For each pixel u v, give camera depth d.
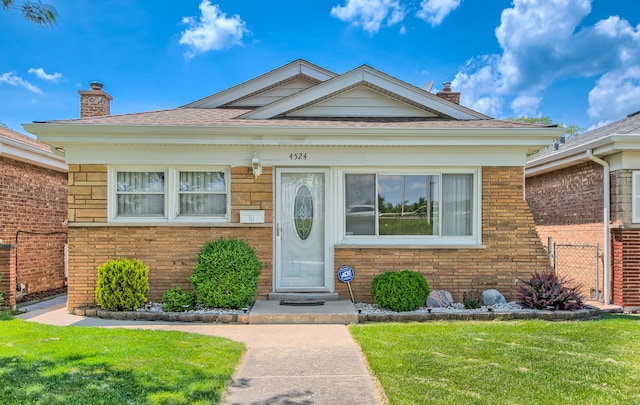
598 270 8.65
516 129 7.32
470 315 6.64
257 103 11.04
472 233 7.84
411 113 8.91
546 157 10.02
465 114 8.76
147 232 7.52
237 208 7.65
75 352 4.66
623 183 8.00
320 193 7.94
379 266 7.74
